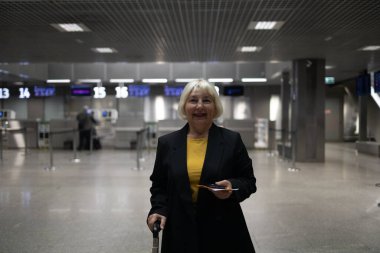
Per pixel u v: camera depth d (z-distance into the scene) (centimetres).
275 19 755
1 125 1714
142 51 1127
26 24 797
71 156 1419
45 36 914
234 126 1741
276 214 592
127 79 1969
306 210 616
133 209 621
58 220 559
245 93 2200
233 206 228
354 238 481
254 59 1264
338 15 720
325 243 463
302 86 1241
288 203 663
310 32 863
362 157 1391
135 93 2045
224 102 2205
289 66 1452
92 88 2011
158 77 1969
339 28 823
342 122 2281
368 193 748
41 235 493
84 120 1669
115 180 892
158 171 241
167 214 230
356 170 1056
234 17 741
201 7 677
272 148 1758
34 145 1761
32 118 2183
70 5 666
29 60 1287
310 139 1241
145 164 1194
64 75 1980
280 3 650
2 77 1803
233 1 640
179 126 1675
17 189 783
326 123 2297
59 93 2180
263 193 744
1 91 2052
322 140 1240
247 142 1739
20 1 640
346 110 2277
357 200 687
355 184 842
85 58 1253
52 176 949
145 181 879
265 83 2103
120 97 2081
